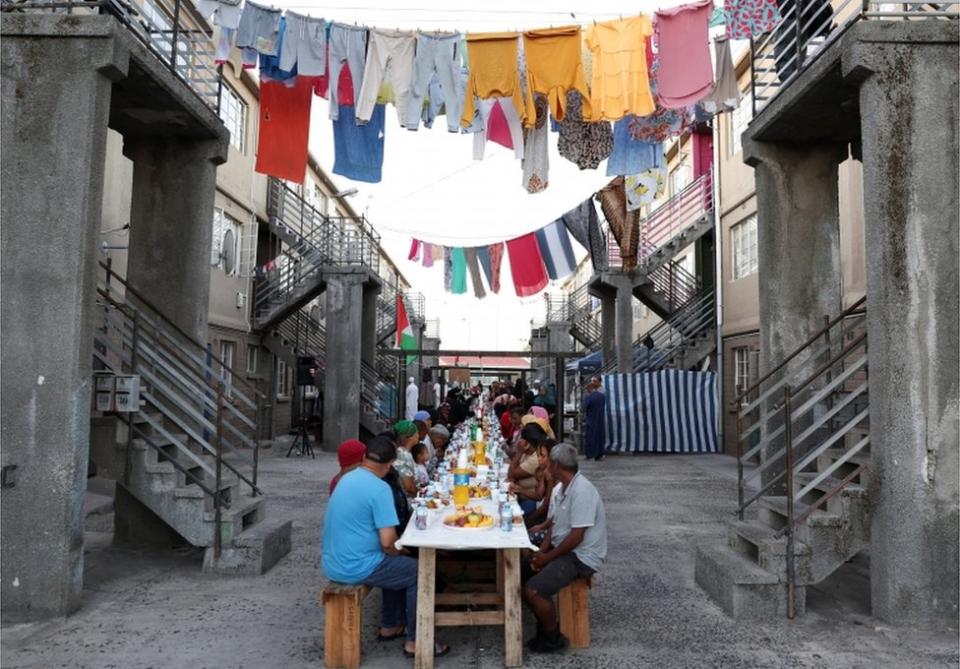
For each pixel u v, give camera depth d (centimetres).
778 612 500
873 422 488
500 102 727
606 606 530
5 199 489
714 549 584
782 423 680
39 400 484
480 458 793
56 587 483
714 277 1655
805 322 673
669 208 1825
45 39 497
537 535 540
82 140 494
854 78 495
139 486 598
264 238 1827
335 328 1550
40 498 482
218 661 423
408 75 618
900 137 481
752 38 652
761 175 690
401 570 435
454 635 473
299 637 463
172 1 1116
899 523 465
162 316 673
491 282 1302
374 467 448
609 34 595
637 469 1302
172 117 652
